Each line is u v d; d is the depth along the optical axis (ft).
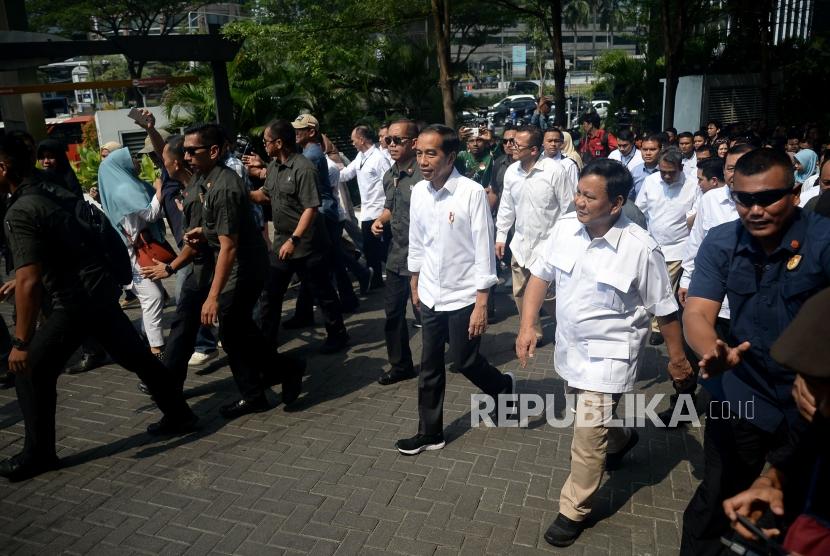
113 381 17.79
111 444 14.39
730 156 14.02
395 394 16.62
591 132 50.52
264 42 42.45
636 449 13.78
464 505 11.87
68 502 12.26
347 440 14.32
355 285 27.02
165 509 11.98
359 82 54.03
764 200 7.57
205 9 87.71
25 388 12.82
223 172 13.78
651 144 22.98
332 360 18.94
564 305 10.71
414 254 13.99
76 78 117.29
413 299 14.38
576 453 10.54
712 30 66.28
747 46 65.46
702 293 8.64
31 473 13.07
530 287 11.41
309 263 18.44
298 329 21.63
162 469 13.33
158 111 46.91
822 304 4.99
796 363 4.95
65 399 16.70
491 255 12.87
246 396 15.44
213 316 13.52
